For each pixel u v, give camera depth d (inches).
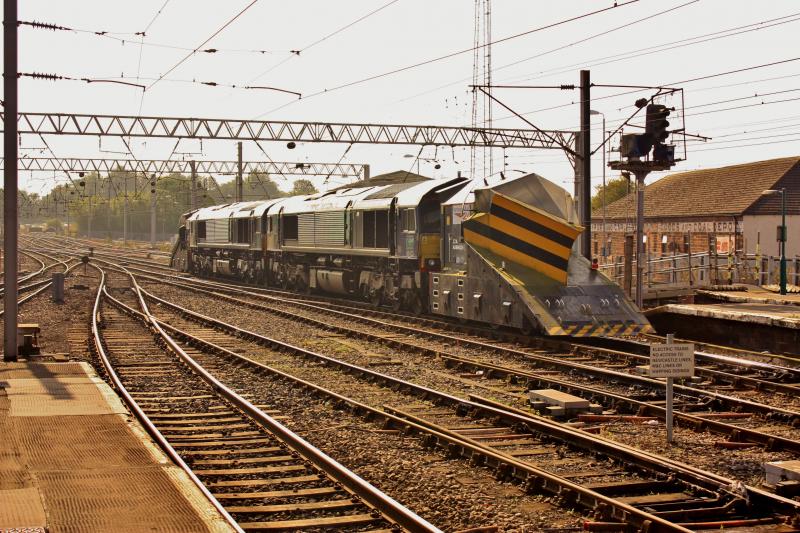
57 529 259.0
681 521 324.2
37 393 499.2
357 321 1054.4
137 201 5108.3
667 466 370.6
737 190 2065.7
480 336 892.6
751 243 1939.0
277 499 349.4
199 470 391.2
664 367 446.0
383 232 1130.0
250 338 892.0
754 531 311.1
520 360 727.7
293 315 1103.0
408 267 1083.9
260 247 1680.6
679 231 2160.4
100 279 1883.6
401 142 1598.2
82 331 948.0
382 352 797.2
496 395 578.2
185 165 2593.5
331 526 316.8
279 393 591.5
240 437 459.8
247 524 316.8
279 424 465.4
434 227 1031.6
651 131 1004.6
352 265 1278.3
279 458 411.8
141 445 372.5
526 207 855.7
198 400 564.4
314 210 1387.8
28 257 2913.4
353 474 364.5
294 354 782.5
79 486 307.7
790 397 581.9
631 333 799.7
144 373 674.2
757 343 847.7
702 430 472.7
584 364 711.7
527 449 431.5
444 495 356.2
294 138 1582.2
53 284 1300.4
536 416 485.1
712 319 906.1
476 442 427.5
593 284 850.8
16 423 416.8
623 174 1066.7
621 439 454.3
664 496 350.0
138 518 272.1
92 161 2486.5
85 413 442.0
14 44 625.6
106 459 347.3
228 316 1146.0
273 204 1649.9
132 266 2472.9
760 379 633.0
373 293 1207.6
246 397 574.2
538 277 853.8
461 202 937.5
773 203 1958.7
